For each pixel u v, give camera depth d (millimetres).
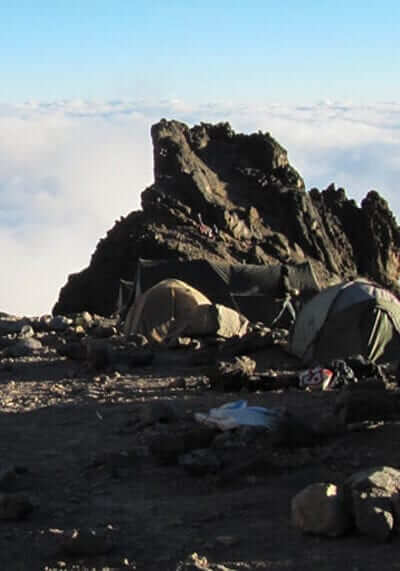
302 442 15023
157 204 103562
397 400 16359
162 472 14516
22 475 14711
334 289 30047
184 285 37125
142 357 29109
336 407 16391
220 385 22828
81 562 10578
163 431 16859
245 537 11172
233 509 12359
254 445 15148
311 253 110688
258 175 115500
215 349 31312
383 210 119125
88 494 13547
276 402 20203
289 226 111625
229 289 47625
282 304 46406
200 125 121438
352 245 117312
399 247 118688
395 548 10445
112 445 16688
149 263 48812
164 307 36625
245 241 104438
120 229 100562
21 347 33375
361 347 29188
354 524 10945
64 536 10805
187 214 103562
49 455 16109
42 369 29266
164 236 98562
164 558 10609
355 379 22703
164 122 117312
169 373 27438
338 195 120125
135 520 12148
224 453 14781
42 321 44250
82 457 15867
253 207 109500
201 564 10258
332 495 11000
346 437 15484
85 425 18750
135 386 24344
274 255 104562
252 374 23469
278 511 12109
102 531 11547
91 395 22844
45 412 20531
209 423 16172
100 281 95938
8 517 12250
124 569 10336
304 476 13609
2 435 17938
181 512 12414
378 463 13930
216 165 118062
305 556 10375
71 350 30875
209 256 97438
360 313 29359
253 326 39031
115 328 41375
